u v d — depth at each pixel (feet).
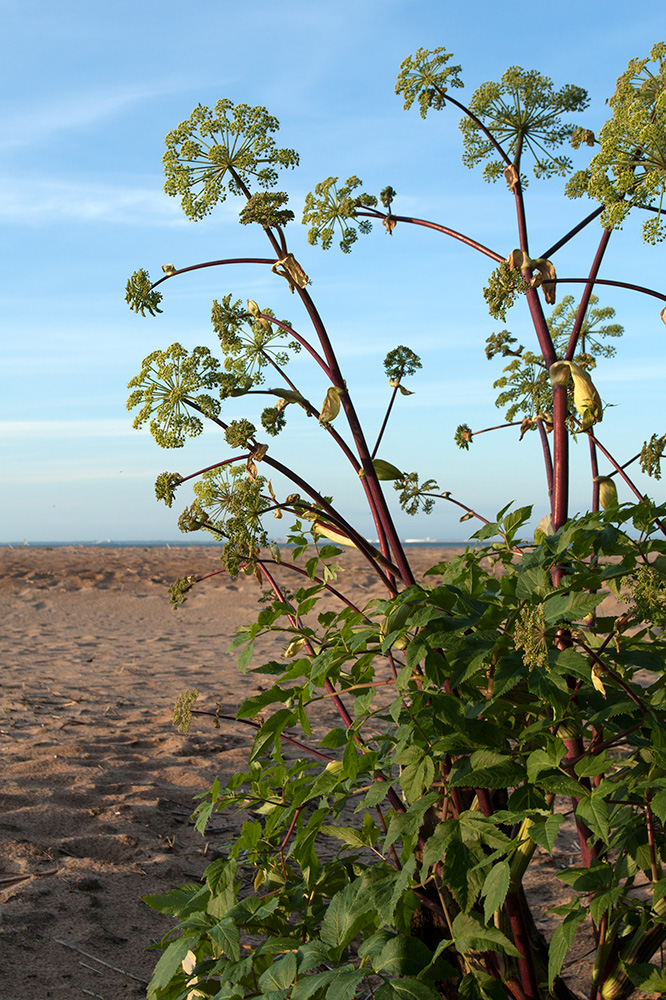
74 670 26.11
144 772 14.49
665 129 4.44
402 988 4.23
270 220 5.23
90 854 10.56
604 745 4.69
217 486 5.18
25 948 7.99
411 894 4.88
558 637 4.96
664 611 4.61
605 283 5.12
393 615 4.74
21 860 10.03
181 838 11.44
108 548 83.97
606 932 5.17
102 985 7.55
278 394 5.39
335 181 5.77
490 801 5.05
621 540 4.76
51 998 7.22
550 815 4.25
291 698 5.74
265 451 5.16
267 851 6.61
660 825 5.23
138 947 8.34
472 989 4.62
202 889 6.22
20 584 48.42
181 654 30.71
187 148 5.48
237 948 5.11
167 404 5.11
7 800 12.18
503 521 5.49
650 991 4.61
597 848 5.78
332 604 39.14
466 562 5.54
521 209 5.85
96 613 42.83
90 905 9.04
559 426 5.43
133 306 5.23
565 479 5.45
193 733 17.48
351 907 4.97
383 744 5.96
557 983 5.93
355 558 56.13
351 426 5.36
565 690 4.33
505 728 5.17
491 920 5.02
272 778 6.37
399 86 6.00
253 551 5.30
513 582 4.98
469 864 4.45
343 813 13.06
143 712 19.63
